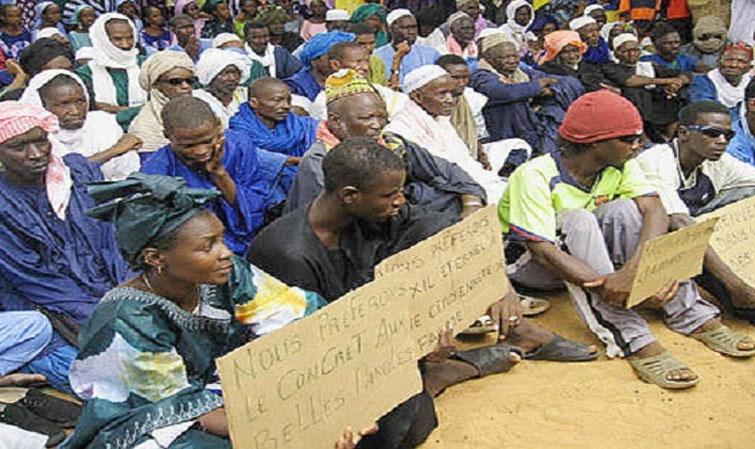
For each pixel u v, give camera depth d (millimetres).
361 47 7105
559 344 4117
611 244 4305
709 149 4801
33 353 3971
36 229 4160
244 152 5094
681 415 3633
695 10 11180
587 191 4324
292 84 7699
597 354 4145
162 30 11031
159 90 5891
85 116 5559
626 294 3904
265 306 2967
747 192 5062
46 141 4137
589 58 10141
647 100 8867
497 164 7008
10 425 3494
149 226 2543
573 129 4152
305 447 2732
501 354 4020
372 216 3350
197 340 2795
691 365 4051
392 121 5684
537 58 10508
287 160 5367
